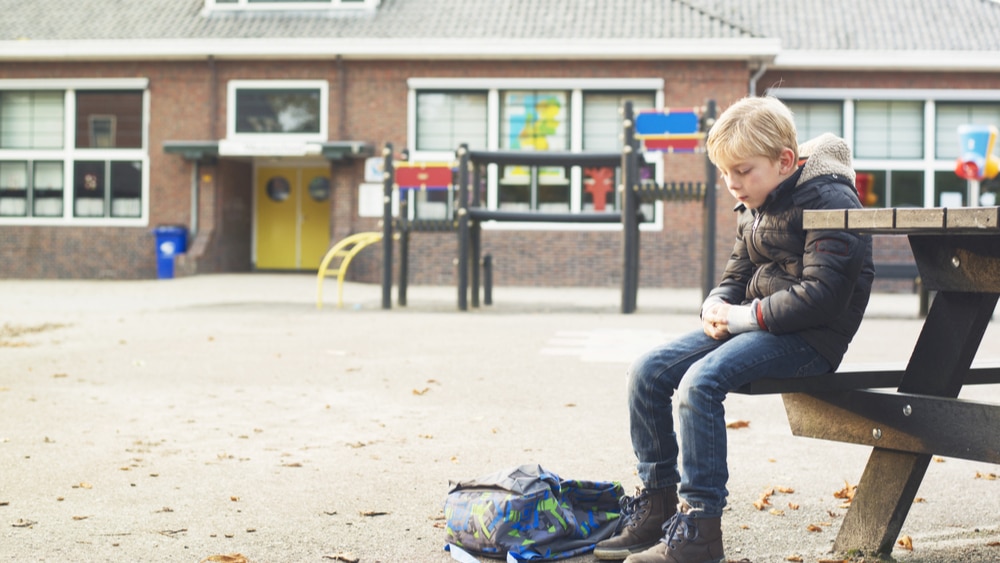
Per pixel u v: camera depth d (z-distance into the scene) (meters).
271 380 6.67
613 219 12.98
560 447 4.53
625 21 19.92
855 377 2.78
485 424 5.11
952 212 2.23
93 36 20.56
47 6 21.95
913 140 19.92
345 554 2.90
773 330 2.67
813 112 20.12
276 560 2.87
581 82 19.56
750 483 3.82
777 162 2.69
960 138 16.41
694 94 19.41
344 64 20.06
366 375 6.90
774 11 21.09
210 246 20.14
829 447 4.54
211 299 14.82
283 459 4.27
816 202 2.65
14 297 14.99
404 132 20.00
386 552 2.96
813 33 20.34
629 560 2.67
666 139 12.50
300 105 20.22
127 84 20.50
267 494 3.65
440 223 13.37
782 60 19.64
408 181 13.56
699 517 2.64
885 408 2.65
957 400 2.47
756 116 2.67
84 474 3.96
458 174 13.42
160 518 3.32
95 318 11.46
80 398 5.89
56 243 20.84
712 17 19.77
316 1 21.00
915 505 3.47
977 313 2.55
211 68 20.22
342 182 20.02
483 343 8.90
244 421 5.18
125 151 20.66
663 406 2.85
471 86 19.78
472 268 13.62
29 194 20.95
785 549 2.95
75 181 20.84
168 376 6.84
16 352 8.13
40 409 5.51
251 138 20.28
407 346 8.66
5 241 20.97
